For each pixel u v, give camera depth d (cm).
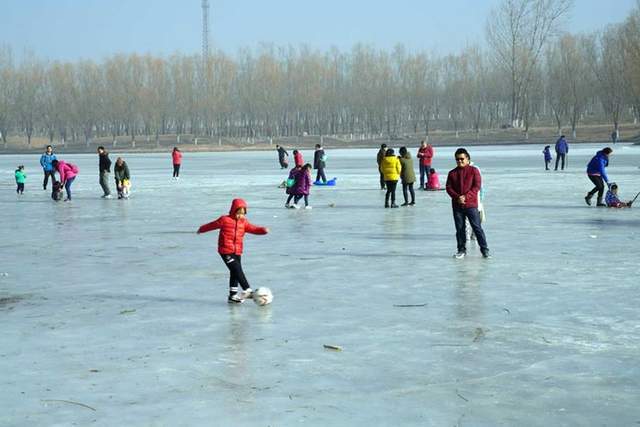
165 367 745
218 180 4028
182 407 635
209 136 13938
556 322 902
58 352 805
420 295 1067
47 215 2353
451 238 1664
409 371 723
